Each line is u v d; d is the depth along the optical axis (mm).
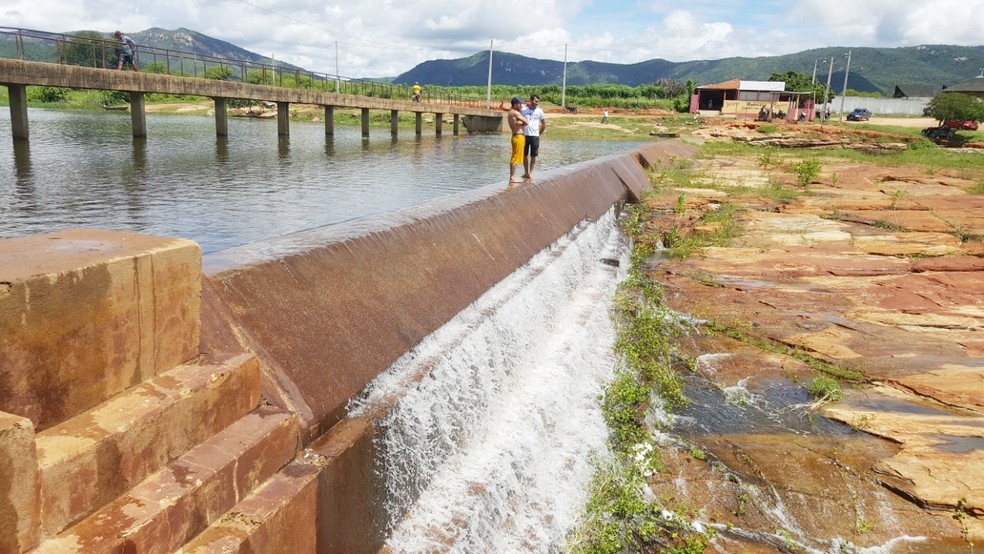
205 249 10508
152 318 3361
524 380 7648
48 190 15156
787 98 81250
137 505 2938
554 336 9086
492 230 9898
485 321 7496
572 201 14695
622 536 5598
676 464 6691
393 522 4969
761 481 6441
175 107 68375
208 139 32750
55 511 2664
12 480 2385
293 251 5766
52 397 2857
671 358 9297
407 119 67625
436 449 5730
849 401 8047
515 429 6559
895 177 27891
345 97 40188
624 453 6793
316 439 4465
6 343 2631
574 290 11422
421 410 5629
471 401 6625
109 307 3080
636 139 52188
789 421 7598
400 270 7027
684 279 12898
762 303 11570
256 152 27281
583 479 6254
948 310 11195
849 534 5762
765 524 5863
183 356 3639
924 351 9500
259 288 5031
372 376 5504
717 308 11320
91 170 18844
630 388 7949
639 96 99000
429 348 6535
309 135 41750
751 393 8305
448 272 7918
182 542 3082
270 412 3977
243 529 3289
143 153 24141
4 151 22672
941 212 19422
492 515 5430
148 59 133500
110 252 3195
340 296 5859
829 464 6723
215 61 31875
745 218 18469
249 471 3568
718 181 26109
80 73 22938
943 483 6352
